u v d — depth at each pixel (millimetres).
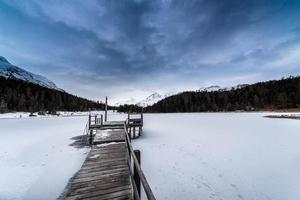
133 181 3906
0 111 59125
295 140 13656
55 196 5859
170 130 20531
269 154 10062
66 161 9414
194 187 6348
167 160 9273
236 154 10172
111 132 12336
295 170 7680
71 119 44688
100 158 6828
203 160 9203
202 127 23000
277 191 5988
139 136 16625
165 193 5980
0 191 6168
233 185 6461
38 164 8945
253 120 32531
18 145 13125
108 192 4363
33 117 54062
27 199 5695
